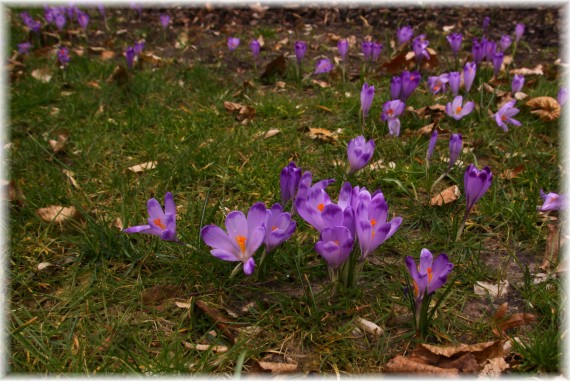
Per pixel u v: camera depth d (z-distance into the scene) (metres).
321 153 1.26
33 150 1.27
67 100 1.49
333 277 0.90
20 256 1.00
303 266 0.97
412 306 0.85
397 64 1.71
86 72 1.75
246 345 0.86
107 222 1.01
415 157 1.23
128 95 1.55
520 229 1.05
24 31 2.16
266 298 0.92
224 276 0.95
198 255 0.95
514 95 1.48
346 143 1.26
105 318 0.91
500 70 1.74
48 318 0.91
